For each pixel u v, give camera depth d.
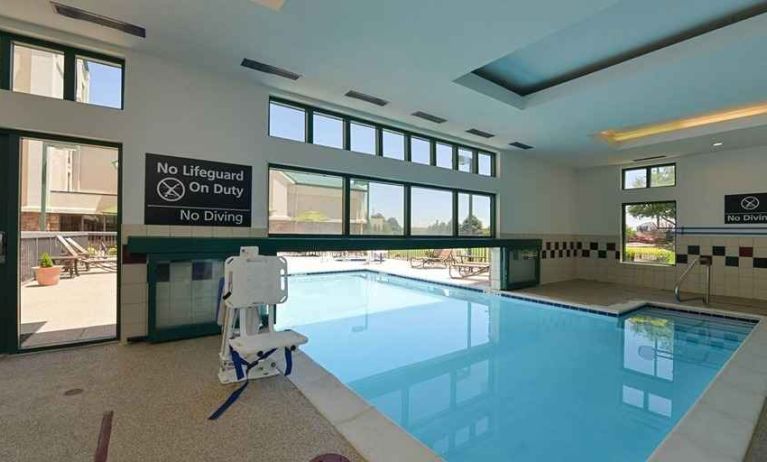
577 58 4.31
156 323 3.85
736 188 6.88
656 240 8.05
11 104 3.28
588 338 5.09
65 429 2.20
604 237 8.89
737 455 2.10
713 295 7.06
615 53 4.18
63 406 2.47
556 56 4.27
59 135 3.50
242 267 3.06
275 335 2.96
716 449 2.16
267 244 4.44
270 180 4.80
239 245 4.23
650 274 8.05
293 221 5.01
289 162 4.79
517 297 7.28
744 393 2.90
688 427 2.41
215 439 2.13
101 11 3.10
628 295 7.14
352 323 5.82
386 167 5.85
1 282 3.36
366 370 4.03
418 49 3.63
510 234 7.85
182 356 3.46
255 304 3.10
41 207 6.81
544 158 8.26
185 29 3.36
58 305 5.30
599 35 3.81
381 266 11.98
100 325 4.36
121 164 3.72
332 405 2.56
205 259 4.12
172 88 3.96
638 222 8.38
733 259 6.90
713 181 7.17
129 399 2.59
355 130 5.57
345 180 5.54
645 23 3.58
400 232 6.28
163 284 3.92
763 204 6.57
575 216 9.39
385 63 3.92
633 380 3.75
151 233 3.85
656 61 3.82
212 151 4.20
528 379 3.80
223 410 2.46
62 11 3.10
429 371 4.01
